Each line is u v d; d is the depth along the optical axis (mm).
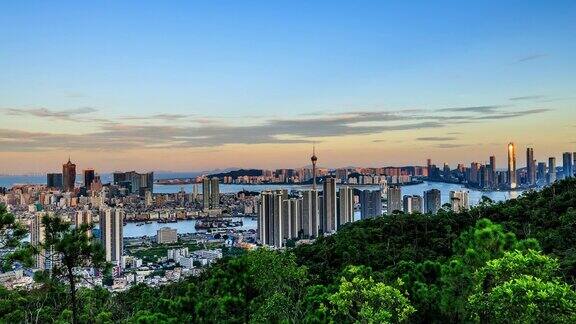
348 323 23812
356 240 58625
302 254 60344
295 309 28375
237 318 28641
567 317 13633
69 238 21688
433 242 54719
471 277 19875
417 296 22953
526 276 14711
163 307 28969
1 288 29906
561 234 42281
